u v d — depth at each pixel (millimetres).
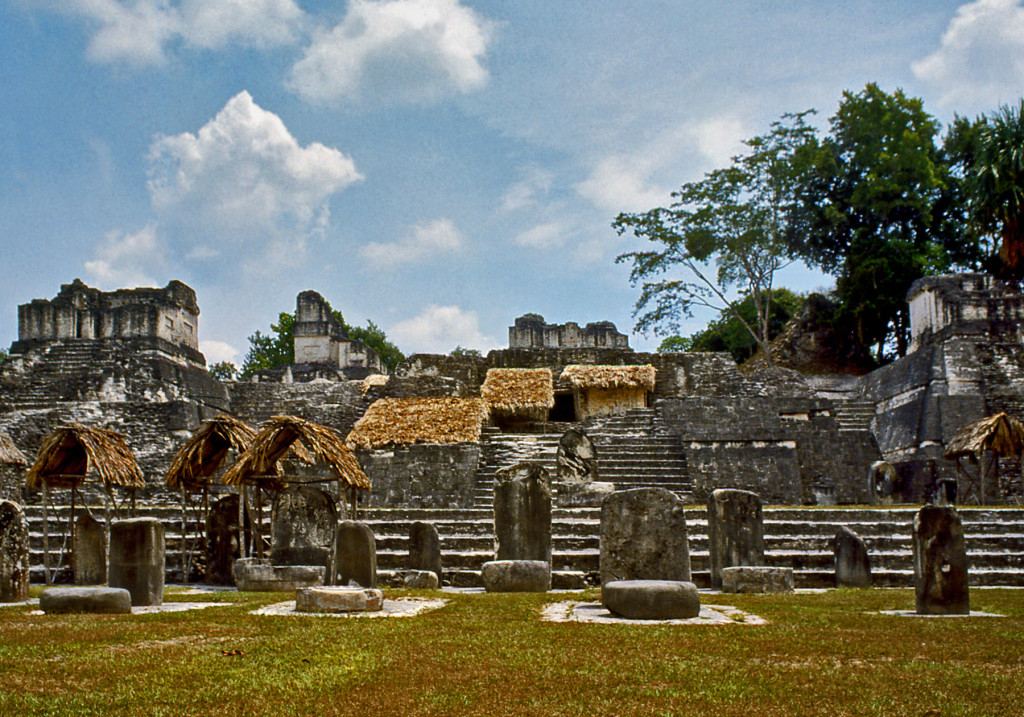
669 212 32250
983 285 24500
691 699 4719
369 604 8031
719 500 10984
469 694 4816
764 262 32594
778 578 10172
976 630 6895
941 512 8133
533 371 24203
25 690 4828
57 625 6863
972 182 25156
